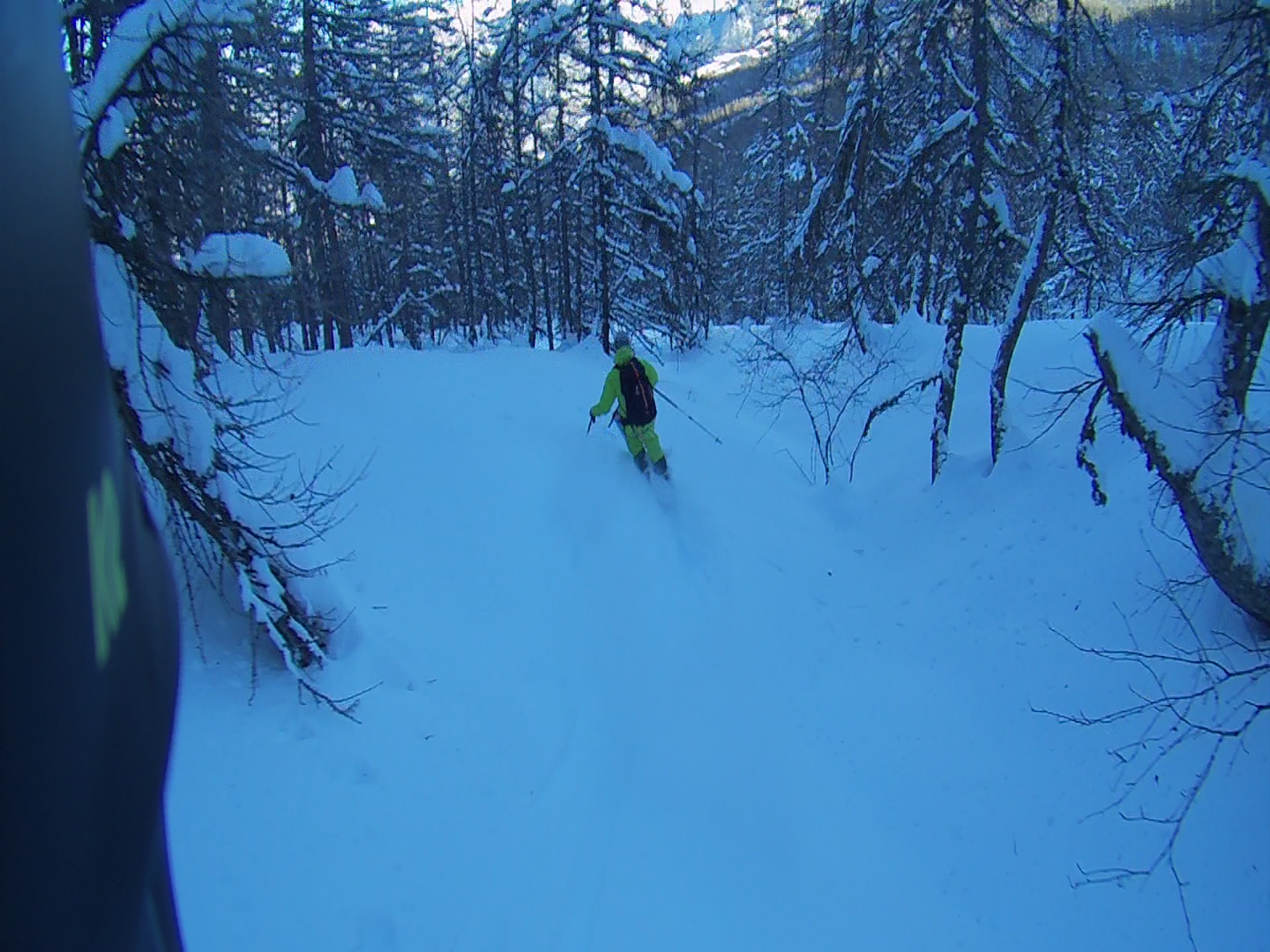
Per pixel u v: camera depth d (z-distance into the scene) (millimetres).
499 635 7832
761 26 24953
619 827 6074
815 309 18609
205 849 4895
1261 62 6664
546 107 23703
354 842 5238
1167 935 5223
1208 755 6129
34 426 541
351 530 8539
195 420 6020
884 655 8664
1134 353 6891
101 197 5762
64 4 6133
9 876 512
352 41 20812
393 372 13242
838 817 6551
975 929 5551
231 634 6742
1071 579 8500
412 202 23859
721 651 8555
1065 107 10266
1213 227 7078
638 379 10969
